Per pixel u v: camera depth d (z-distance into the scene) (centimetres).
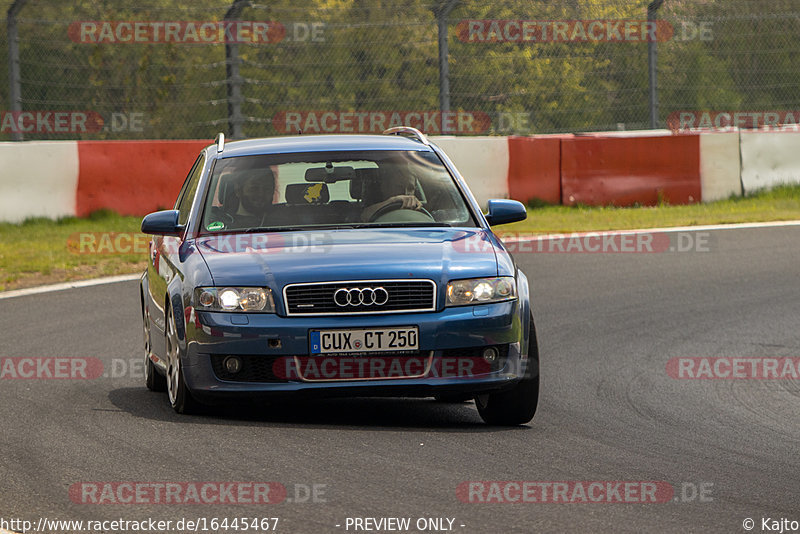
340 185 2303
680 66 7256
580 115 7131
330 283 1936
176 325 2014
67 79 7575
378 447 1819
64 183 5512
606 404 2303
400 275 1952
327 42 7375
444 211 2277
